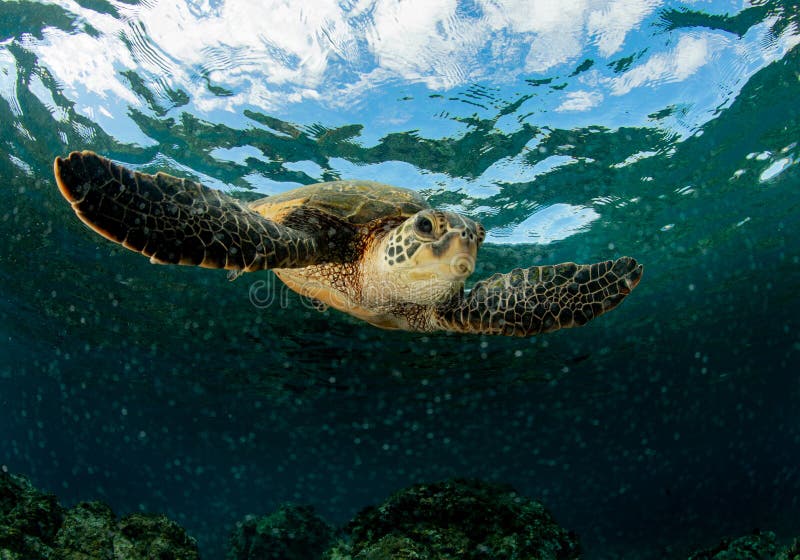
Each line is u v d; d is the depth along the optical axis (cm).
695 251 264
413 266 85
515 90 154
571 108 162
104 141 171
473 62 146
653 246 249
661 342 399
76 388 550
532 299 98
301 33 135
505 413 540
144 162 179
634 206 213
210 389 461
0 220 242
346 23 133
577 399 527
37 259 272
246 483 1218
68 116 164
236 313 296
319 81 148
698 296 325
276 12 130
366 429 575
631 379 490
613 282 95
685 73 155
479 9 133
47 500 128
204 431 648
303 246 78
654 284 293
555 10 135
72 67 148
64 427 812
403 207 100
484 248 230
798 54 154
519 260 242
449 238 82
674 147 183
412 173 183
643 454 1073
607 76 153
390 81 149
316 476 1026
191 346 362
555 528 143
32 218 232
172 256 62
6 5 131
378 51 141
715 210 230
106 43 140
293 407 498
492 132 167
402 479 1046
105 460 1128
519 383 438
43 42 141
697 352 448
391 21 134
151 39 137
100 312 329
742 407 770
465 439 657
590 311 95
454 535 131
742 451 1297
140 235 60
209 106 155
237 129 163
